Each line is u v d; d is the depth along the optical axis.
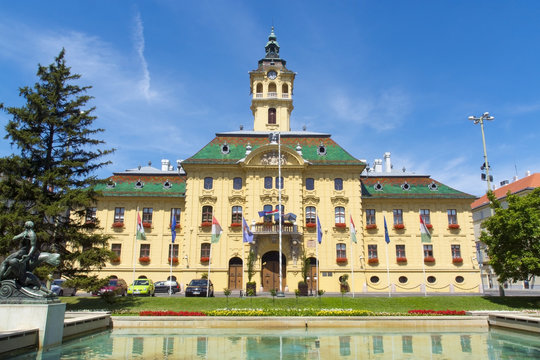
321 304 33.78
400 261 51.53
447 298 36.28
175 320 26.80
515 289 73.69
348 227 49.28
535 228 36.09
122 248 51.69
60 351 18.08
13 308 18.19
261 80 60.84
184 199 53.22
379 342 21.16
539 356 17.55
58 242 32.16
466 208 53.72
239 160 50.06
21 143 30.69
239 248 47.94
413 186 54.97
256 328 26.64
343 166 50.31
